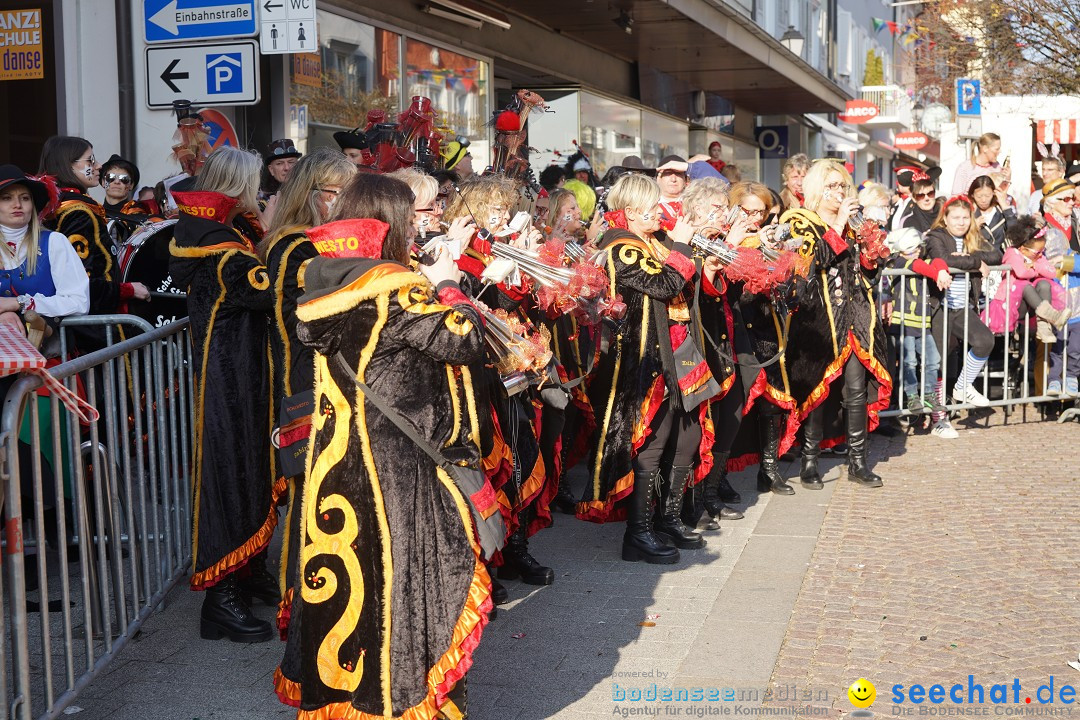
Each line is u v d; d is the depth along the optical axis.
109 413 4.15
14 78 7.59
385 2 9.64
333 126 8.91
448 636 3.14
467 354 3.12
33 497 3.57
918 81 31.38
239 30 6.80
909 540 5.69
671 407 5.21
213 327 4.37
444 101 10.61
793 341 6.57
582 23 12.40
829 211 6.57
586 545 5.81
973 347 8.75
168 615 4.73
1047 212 9.28
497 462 4.34
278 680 3.46
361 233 3.22
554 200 6.12
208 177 4.44
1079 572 5.12
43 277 4.74
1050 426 8.95
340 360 3.19
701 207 5.35
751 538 5.77
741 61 15.21
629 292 5.21
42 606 3.53
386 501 3.15
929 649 4.24
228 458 4.38
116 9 7.53
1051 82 16.61
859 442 6.91
